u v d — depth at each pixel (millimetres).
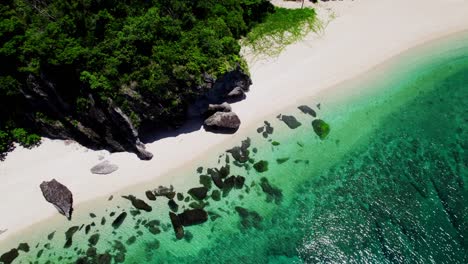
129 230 22344
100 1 27578
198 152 25594
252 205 23188
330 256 21203
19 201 23594
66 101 25328
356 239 21766
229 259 21234
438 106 28141
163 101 25328
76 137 26484
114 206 23312
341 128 26859
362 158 25391
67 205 23031
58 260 21375
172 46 26484
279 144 25922
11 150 26141
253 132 26531
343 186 24047
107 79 24797
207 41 27141
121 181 24375
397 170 24719
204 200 23375
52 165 25297
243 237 21969
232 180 24109
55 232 22422
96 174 24703
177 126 26734
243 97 28484
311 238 21922
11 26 24875
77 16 26688
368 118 27469
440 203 23000
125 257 21375
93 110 24891
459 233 21641
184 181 24250
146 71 25172
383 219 22484
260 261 21125
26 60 24875
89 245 21828
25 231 22500
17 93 25469
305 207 23156
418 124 27141
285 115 27406
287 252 21422
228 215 22750
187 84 25422
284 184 24125
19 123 26672
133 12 28297
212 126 26344
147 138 26453
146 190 23922
